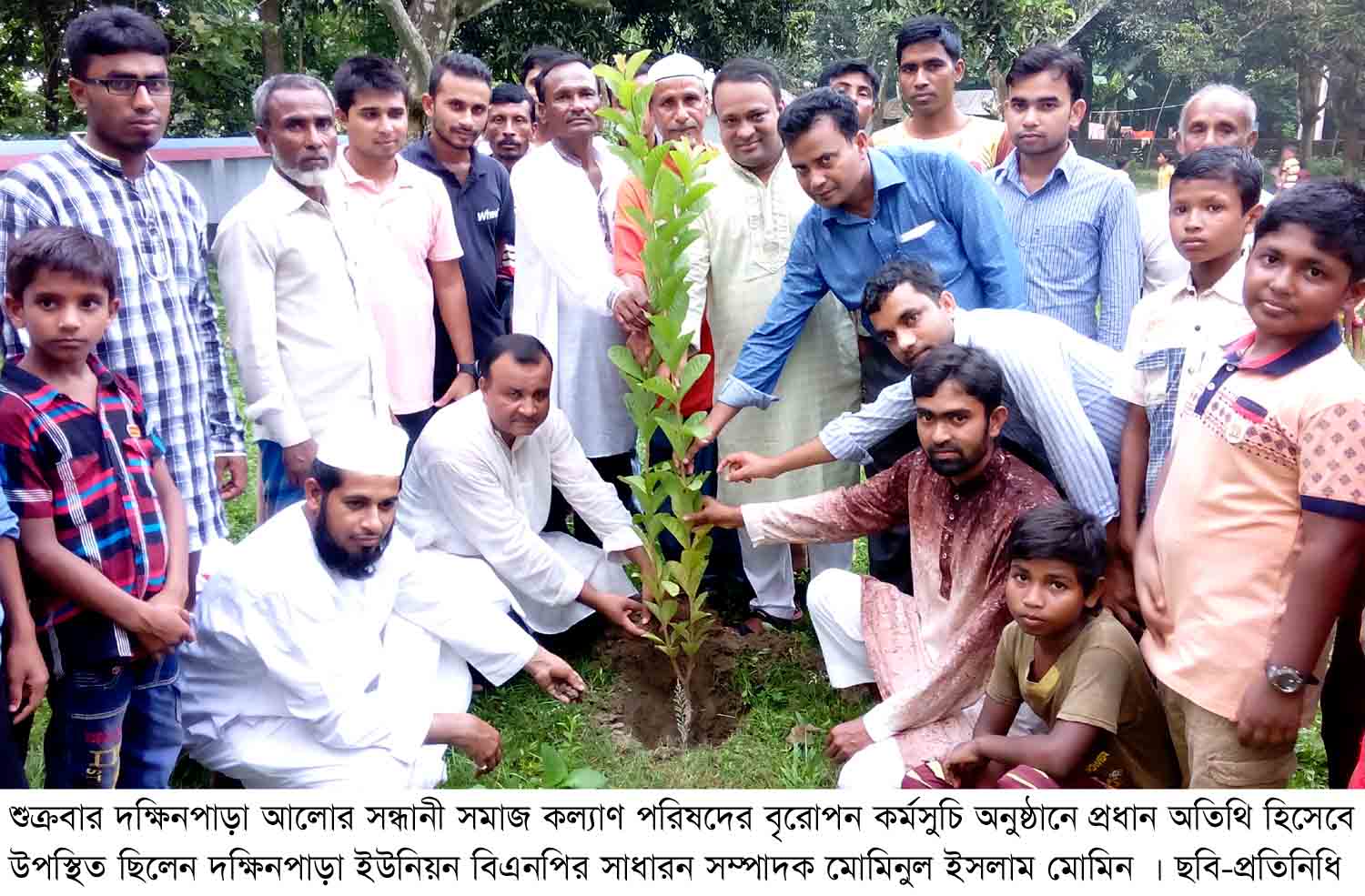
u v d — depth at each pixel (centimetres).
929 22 455
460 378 435
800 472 416
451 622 348
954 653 307
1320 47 1819
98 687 264
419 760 314
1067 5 1458
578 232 419
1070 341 324
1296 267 216
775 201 405
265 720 313
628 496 479
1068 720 264
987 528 309
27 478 249
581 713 371
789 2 1495
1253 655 235
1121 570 308
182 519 288
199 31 1273
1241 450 233
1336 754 277
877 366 401
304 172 364
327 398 376
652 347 373
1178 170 295
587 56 1430
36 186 289
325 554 309
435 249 424
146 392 301
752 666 393
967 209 356
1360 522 215
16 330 284
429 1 953
